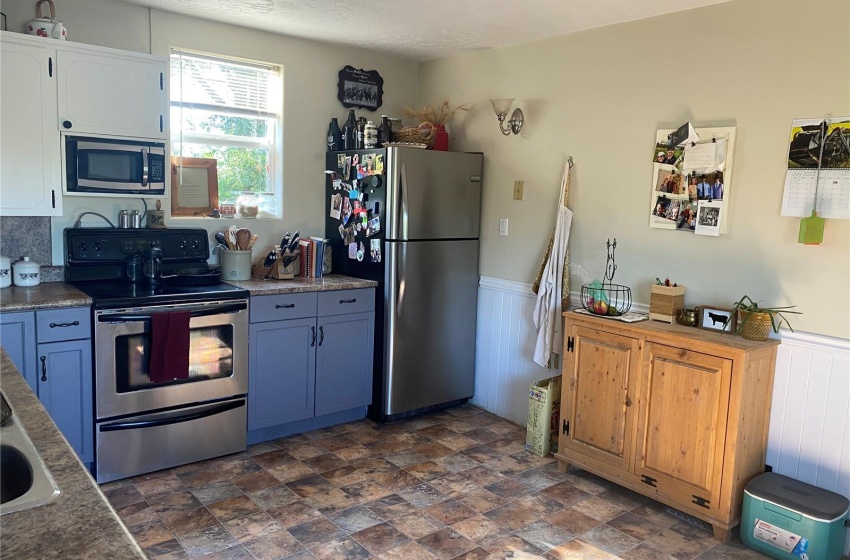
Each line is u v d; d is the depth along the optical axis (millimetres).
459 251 4156
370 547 2598
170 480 3127
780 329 2824
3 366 1882
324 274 4188
